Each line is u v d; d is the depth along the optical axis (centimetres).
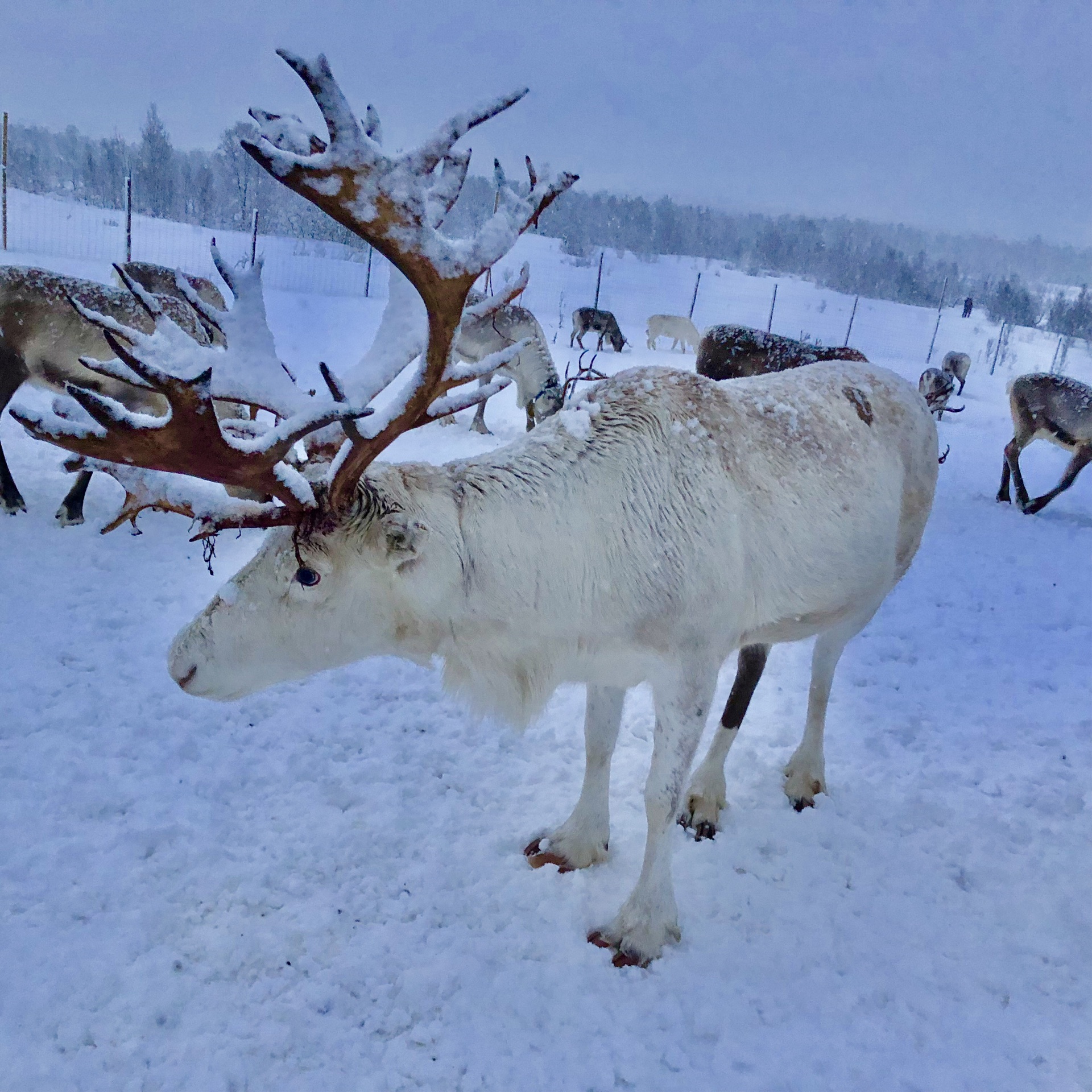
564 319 3166
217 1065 247
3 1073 239
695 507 279
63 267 1873
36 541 600
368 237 204
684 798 369
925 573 743
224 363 249
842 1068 256
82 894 299
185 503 246
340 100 192
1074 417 991
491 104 206
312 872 322
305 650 276
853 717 471
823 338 3391
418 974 279
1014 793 403
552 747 416
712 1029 268
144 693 430
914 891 334
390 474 267
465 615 273
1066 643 597
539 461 279
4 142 2062
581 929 304
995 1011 281
